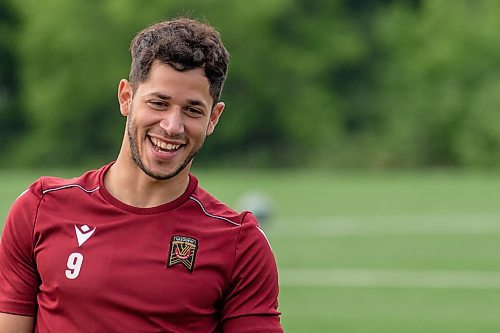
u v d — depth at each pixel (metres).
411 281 25.05
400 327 19.80
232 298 6.96
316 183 53.62
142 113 6.64
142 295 6.72
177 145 6.66
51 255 6.83
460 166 73.25
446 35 77.06
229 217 6.99
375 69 83.31
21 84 87.06
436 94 74.94
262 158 80.00
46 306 6.86
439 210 40.97
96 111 83.75
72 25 82.69
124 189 6.91
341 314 21.05
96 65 83.12
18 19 86.69
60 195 6.97
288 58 82.31
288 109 81.75
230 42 81.25
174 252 6.80
